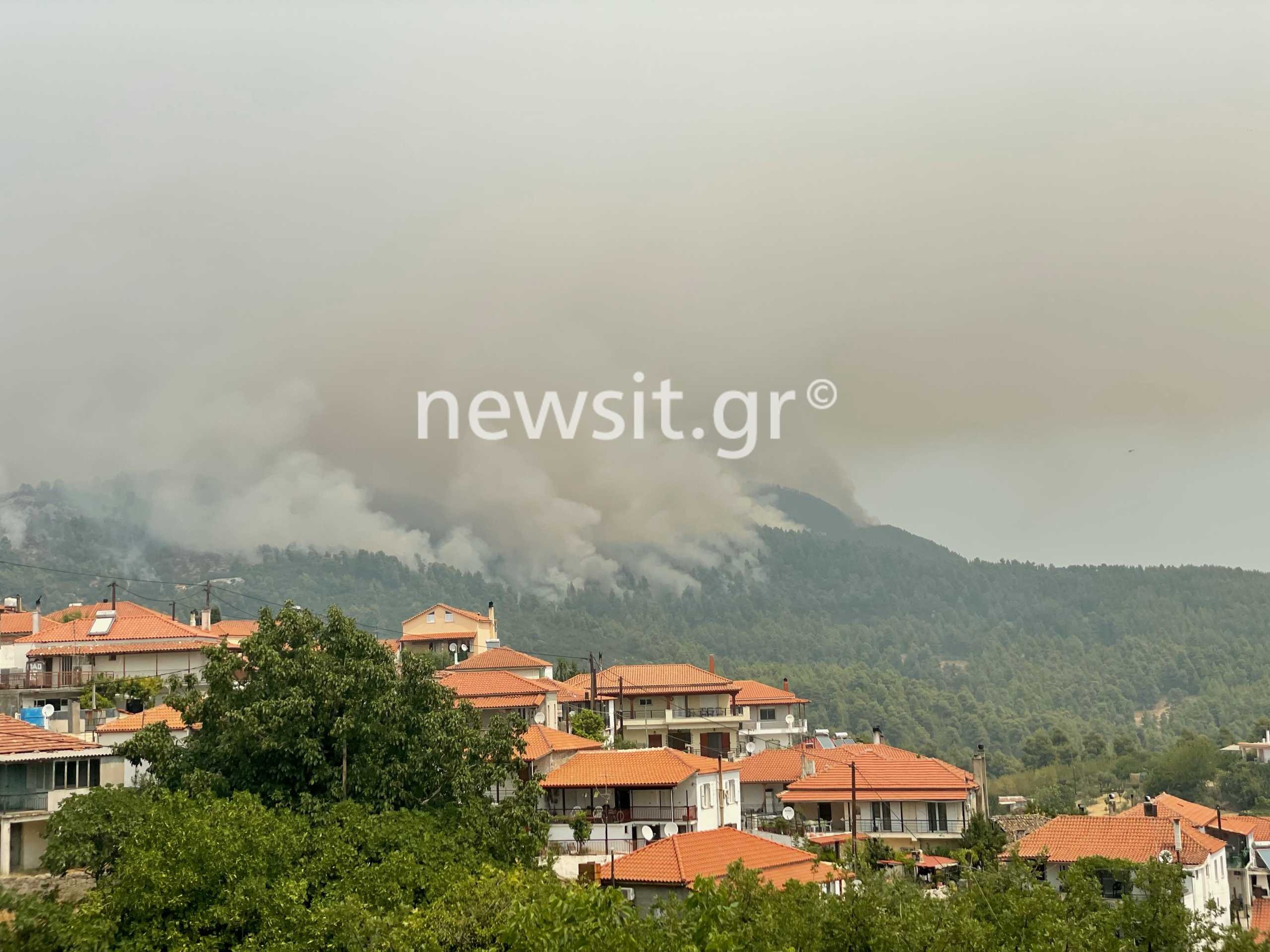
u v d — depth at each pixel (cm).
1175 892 4059
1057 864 6800
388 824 3956
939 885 7088
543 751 7094
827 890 5006
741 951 2800
